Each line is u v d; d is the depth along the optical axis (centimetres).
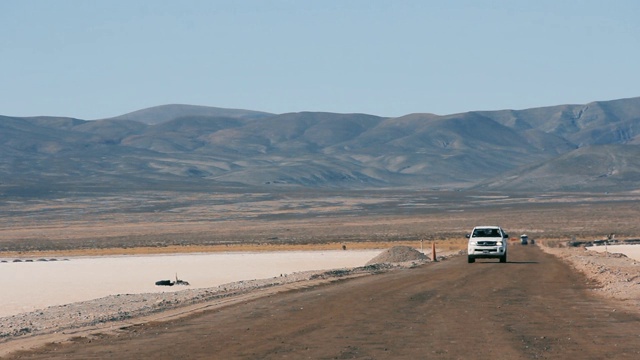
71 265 10644
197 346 2519
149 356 2347
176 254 13938
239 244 17225
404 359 2217
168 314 3438
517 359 2192
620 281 4638
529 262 7338
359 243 16188
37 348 2569
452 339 2569
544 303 3634
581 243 14100
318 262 10188
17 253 16375
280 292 4409
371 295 4100
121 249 16350
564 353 2284
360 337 2636
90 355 2392
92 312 3825
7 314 4606
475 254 7312
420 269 6512
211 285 6762
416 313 3284
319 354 2319
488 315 3194
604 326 2839
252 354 2342
